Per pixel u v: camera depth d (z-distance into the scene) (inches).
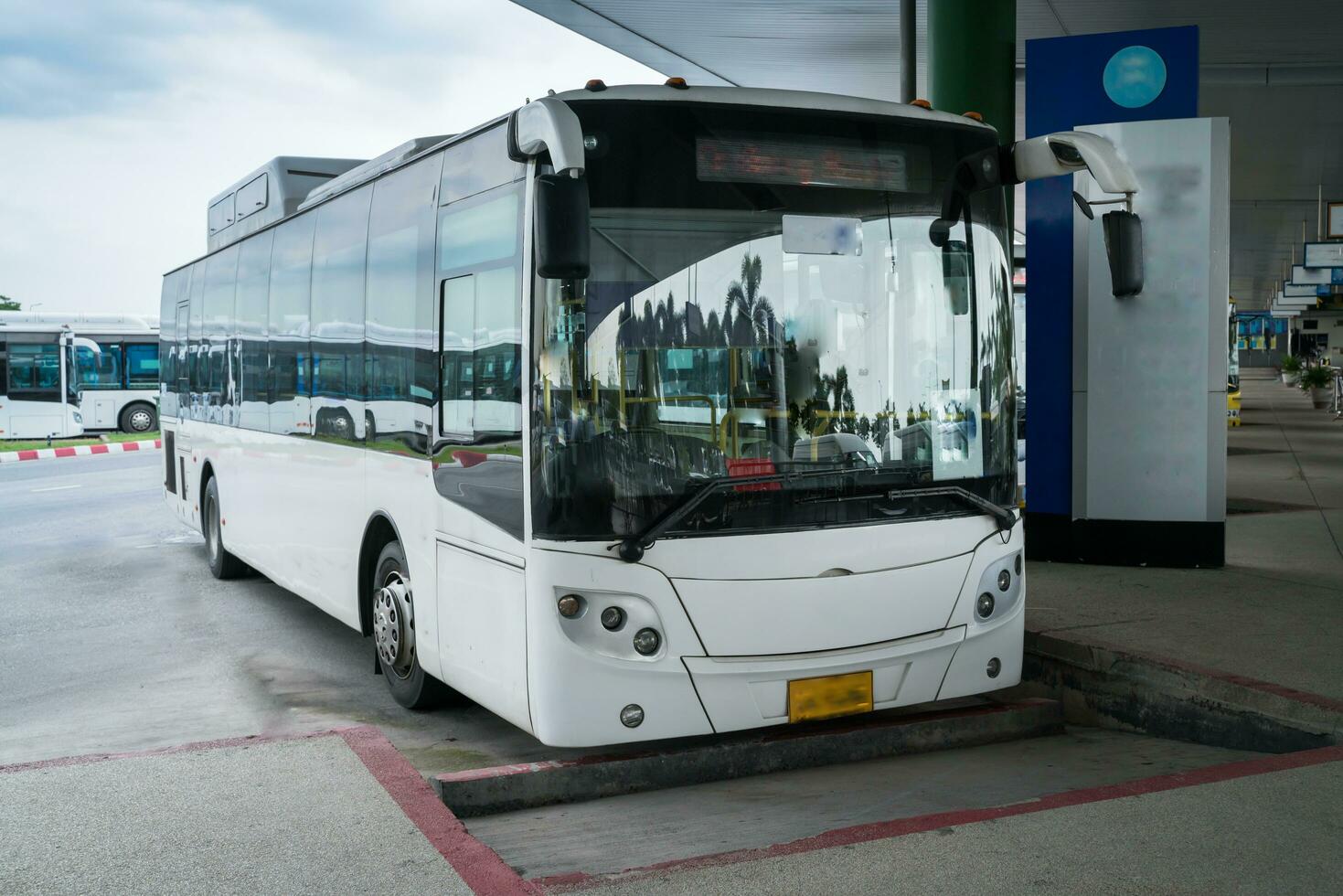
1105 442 401.1
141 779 211.9
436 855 177.0
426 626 265.4
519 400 215.0
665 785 227.1
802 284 222.7
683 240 214.8
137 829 188.9
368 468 299.3
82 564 529.7
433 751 257.8
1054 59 406.6
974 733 256.8
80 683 327.0
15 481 922.7
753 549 213.2
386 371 287.4
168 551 565.0
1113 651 281.0
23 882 170.2
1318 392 1579.7
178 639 378.6
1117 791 194.7
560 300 208.5
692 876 166.6
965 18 443.5
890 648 224.7
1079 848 172.7
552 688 207.9
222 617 411.5
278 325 381.1
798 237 222.7
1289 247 1787.6
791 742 237.5
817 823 202.2
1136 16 631.2
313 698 306.3
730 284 217.3
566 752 253.6
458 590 245.8
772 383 218.5
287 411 369.7
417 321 268.4
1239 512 538.0
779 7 637.3
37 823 192.2
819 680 218.5
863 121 230.4
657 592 207.9
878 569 223.5
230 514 447.5
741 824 203.3
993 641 238.7
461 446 242.4
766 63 772.0
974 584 235.1
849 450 223.8
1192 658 272.4
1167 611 327.9
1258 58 725.9
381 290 291.7
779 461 217.6
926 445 231.3
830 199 225.9
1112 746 256.5
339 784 207.5
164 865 175.2
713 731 212.1
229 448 444.1
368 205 303.7
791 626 215.9
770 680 214.5
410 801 198.8
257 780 210.4
